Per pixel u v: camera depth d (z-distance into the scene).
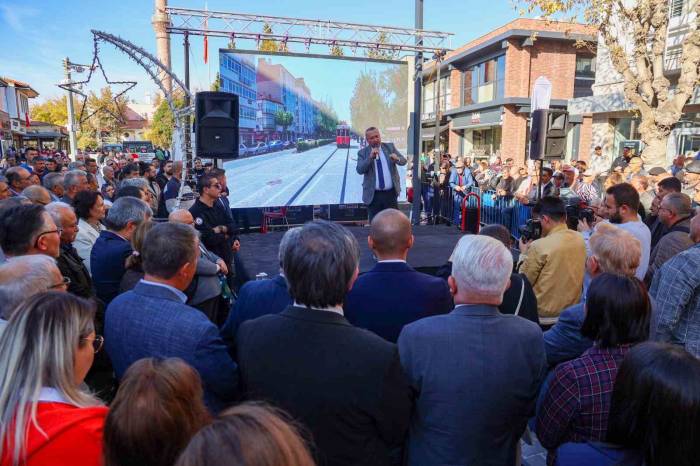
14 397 1.20
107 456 1.10
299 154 9.59
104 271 2.99
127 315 1.86
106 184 7.67
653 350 1.22
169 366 1.18
